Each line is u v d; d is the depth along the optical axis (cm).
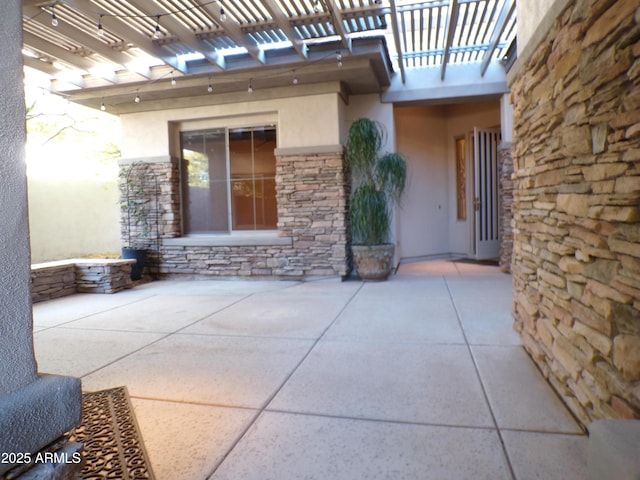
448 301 439
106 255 893
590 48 162
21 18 83
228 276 622
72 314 430
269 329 355
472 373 246
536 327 247
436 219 809
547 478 150
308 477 155
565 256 196
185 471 160
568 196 189
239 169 631
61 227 834
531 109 246
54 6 356
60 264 529
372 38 480
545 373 234
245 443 179
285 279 604
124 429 192
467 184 789
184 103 617
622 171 140
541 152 229
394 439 179
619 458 97
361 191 568
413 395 220
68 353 305
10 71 80
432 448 171
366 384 236
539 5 232
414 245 773
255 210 630
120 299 505
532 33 246
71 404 86
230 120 626
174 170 640
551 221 216
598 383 162
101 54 459
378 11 408
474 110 777
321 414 203
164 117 631
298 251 593
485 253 748
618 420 116
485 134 746
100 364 281
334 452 171
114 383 248
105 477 156
